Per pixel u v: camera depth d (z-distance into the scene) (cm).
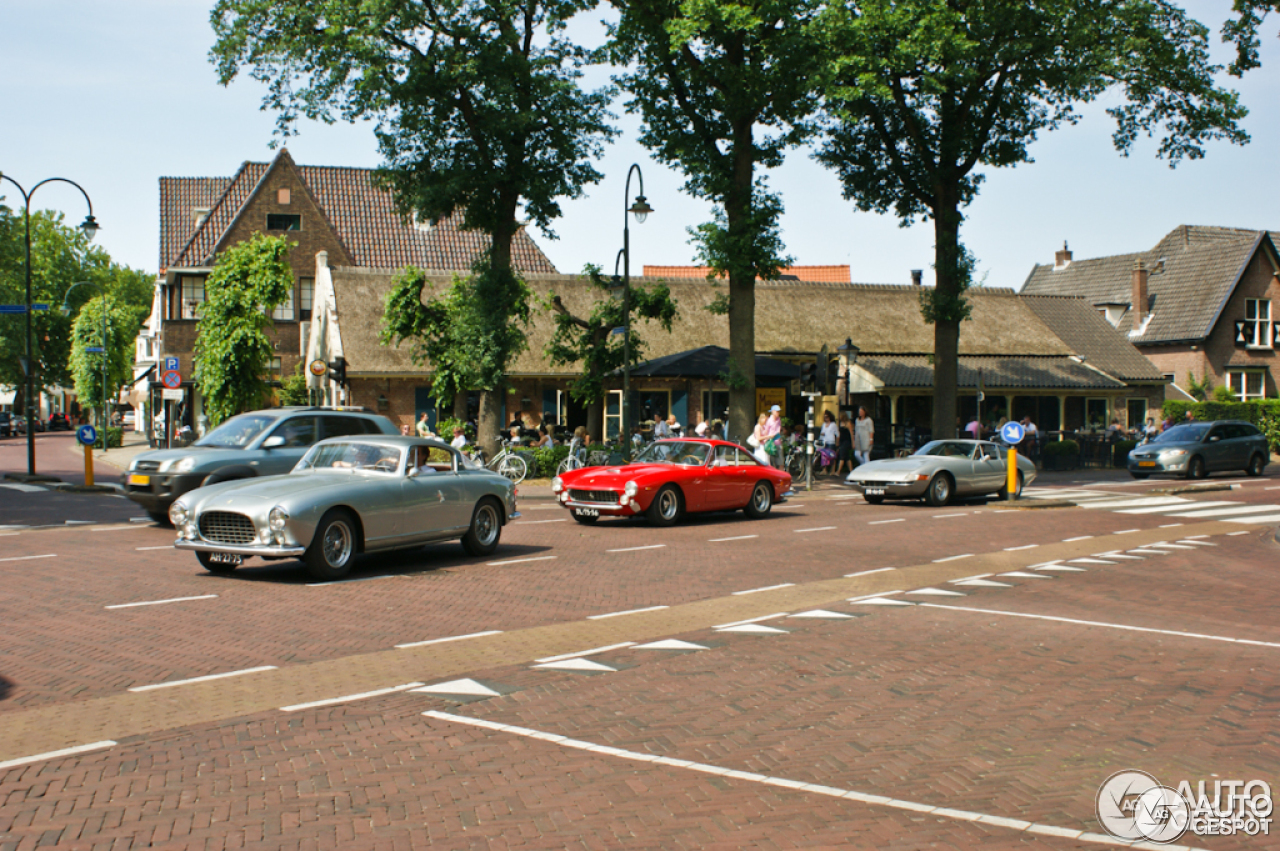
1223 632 876
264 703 623
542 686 670
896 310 4062
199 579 1084
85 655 747
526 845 409
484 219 2575
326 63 2352
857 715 605
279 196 4869
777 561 1281
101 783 476
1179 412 4175
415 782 482
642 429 3456
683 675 702
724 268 2469
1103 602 1021
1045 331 4194
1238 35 1803
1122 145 2886
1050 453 3278
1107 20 2559
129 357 7769
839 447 2969
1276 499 2238
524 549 1368
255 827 425
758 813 447
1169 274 5128
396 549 1192
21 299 5759
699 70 2381
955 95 2702
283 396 4172
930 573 1197
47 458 4003
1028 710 619
